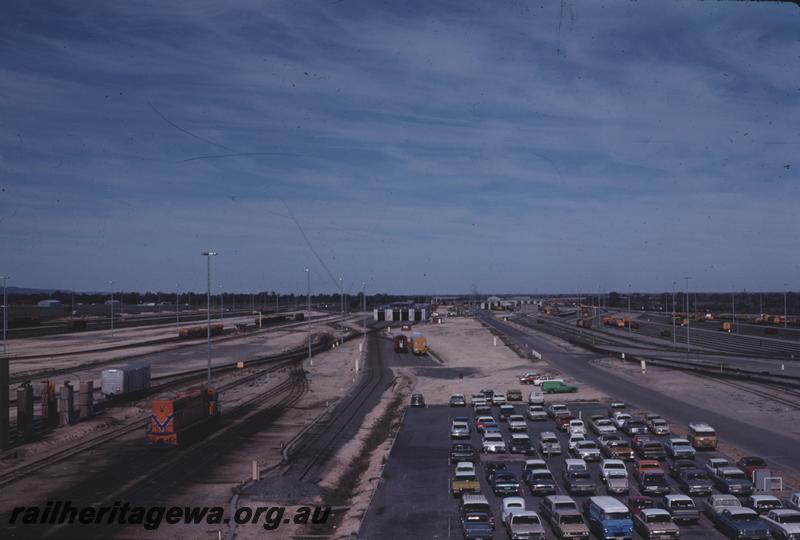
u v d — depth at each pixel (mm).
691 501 37125
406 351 139125
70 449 55750
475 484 41844
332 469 50188
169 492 43625
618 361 118500
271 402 82125
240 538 35625
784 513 34500
